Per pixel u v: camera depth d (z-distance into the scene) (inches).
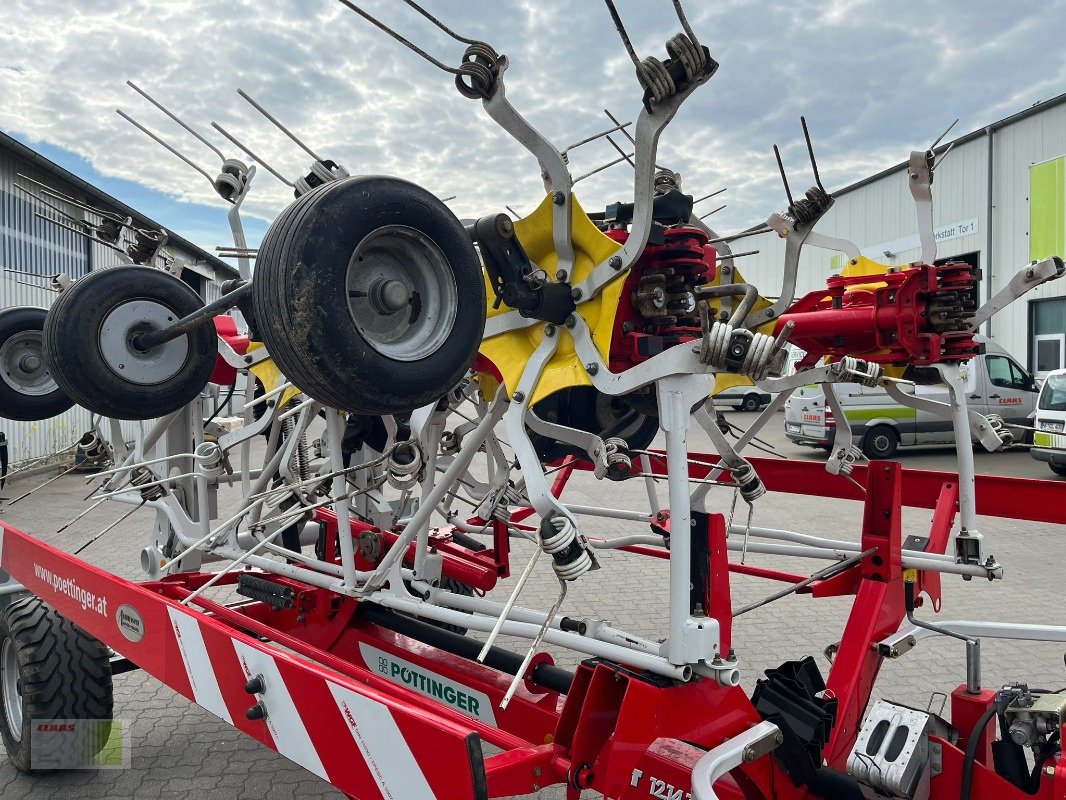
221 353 143.3
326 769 76.4
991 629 113.9
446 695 121.6
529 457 88.4
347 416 152.0
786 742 91.0
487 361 105.1
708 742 86.4
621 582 258.7
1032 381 562.9
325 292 69.9
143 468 159.3
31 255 551.8
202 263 674.8
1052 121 621.3
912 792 93.7
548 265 94.2
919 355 125.4
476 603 113.0
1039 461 472.4
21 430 534.0
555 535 82.5
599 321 88.7
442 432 135.0
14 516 375.6
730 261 132.7
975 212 690.8
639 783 80.7
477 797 61.8
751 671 182.7
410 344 78.7
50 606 135.9
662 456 102.3
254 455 504.7
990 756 102.9
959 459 122.3
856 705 109.0
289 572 130.3
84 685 135.9
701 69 74.0
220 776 139.9
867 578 123.9
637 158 79.7
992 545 292.4
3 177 517.7
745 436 146.4
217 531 128.9
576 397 111.1
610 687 87.4
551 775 80.5
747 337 79.4
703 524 91.5
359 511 171.8
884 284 145.9
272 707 83.4
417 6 73.4
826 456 560.7
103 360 121.9
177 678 99.6
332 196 71.4
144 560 158.4
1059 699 96.5
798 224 100.2
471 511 301.4
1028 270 121.3
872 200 748.0
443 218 78.7
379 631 136.5
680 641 82.7
